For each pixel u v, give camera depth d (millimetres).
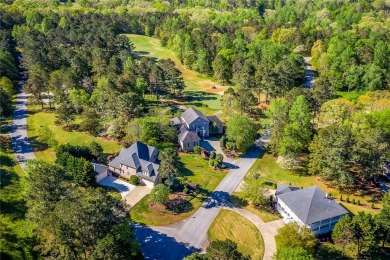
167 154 79625
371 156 83625
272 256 64000
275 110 107125
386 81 136125
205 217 74250
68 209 52031
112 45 166875
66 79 122312
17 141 100750
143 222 71938
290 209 71062
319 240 68375
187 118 108562
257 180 79250
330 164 82938
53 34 173125
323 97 113750
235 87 146375
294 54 162500
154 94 139375
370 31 184750
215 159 93812
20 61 154875
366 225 61719
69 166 79125
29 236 61375
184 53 176375
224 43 172250
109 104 109562
